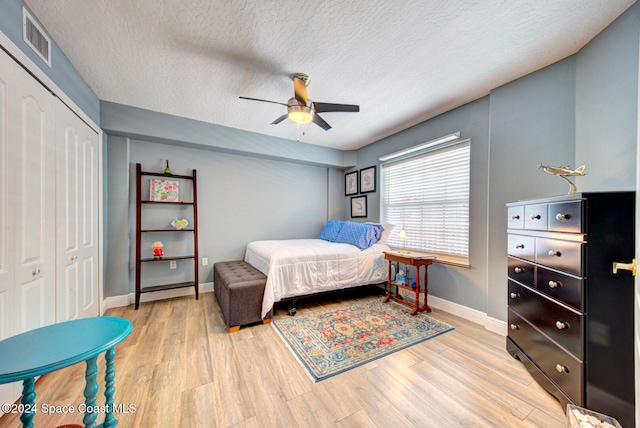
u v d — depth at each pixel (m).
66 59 1.94
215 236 3.68
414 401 1.47
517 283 1.86
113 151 2.92
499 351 2.01
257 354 1.96
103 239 2.77
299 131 3.61
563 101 1.92
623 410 1.22
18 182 1.43
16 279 1.41
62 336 0.96
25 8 1.45
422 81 2.27
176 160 3.39
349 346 2.08
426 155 3.21
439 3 1.42
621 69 1.48
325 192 4.73
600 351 1.25
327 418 1.34
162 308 2.95
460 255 2.82
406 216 3.58
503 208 2.30
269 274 2.63
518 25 1.58
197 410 1.39
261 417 1.34
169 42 1.76
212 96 2.56
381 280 3.40
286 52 1.87
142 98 2.61
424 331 2.35
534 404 1.45
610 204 1.27
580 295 1.29
